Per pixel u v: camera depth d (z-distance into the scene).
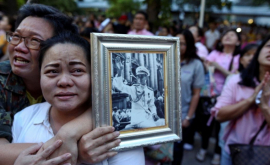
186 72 2.38
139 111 0.91
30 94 1.21
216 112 1.77
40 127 0.92
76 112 0.94
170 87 0.97
